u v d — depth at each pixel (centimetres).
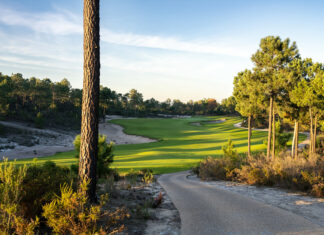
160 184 1240
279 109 2716
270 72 2445
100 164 1520
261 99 2547
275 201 724
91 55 617
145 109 16475
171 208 663
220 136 7444
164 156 4072
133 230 458
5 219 384
